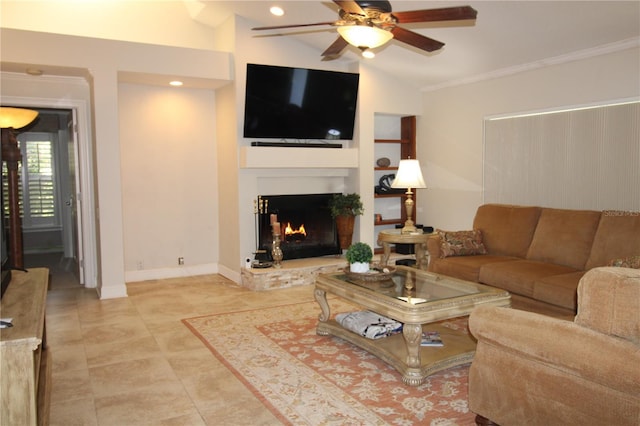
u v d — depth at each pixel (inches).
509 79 206.1
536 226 179.0
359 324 139.3
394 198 269.1
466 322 163.2
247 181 220.4
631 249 144.4
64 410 104.7
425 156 253.8
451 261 180.1
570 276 147.0
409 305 114.1
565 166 185.5
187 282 226.2
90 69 189.6
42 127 292.5
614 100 168.2
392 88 244.1
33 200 339.0
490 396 89.7
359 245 145.2
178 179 235.9
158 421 100.2
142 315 173.9
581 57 176.9
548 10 154.2
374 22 118.1
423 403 106.6
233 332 154.9
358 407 105.0
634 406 68.5
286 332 154.5
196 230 241.6
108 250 196.4
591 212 161.2
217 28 232.7
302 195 237.0
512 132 205.8
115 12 218.1
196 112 237.8
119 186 196.5
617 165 168.6
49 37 182.9
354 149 235.3
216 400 109.0
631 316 67.7
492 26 171.8
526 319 82.1
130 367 127.5
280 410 104.1
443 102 240.2
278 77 213.9
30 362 73.5
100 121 192.1
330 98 227.9
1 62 177.8
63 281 231.1
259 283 209.6
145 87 226.2
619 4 143.3
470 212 228.5
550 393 79.0
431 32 182.5
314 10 191.3
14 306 92.1
